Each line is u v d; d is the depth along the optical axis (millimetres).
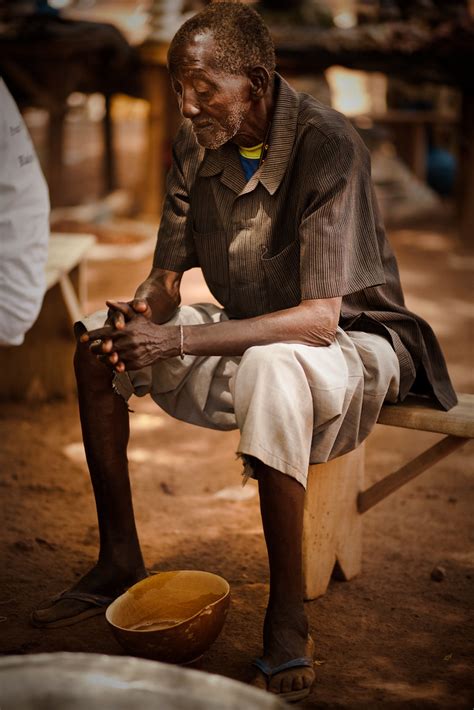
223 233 2633
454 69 7449
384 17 7934
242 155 2586
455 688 2324
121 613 2342
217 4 2434
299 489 2264
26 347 4473
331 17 8375
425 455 2703
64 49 7297
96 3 18297
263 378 2248
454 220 8859
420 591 2818
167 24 7992
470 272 7184
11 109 3354
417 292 6578
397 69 7523
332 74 14133
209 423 2715
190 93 2393
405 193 9117
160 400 2697
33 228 3385
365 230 2492
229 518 3307
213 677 1454
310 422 2297
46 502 3420
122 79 8602
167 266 2758
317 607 2717
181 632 2213
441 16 7707
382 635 2572
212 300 6320
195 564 2951
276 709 1398
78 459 3840
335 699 2264
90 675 1464
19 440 4023
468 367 5027
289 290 2574
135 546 2666
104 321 2537
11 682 1453
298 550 2287
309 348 2357
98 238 7551
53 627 2562
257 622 2615
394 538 3170
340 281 2395
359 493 2834
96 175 11047
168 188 2756
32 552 3014
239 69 2383
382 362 2504
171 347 2367
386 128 9789
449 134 10508
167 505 3406
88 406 2566
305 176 2439
